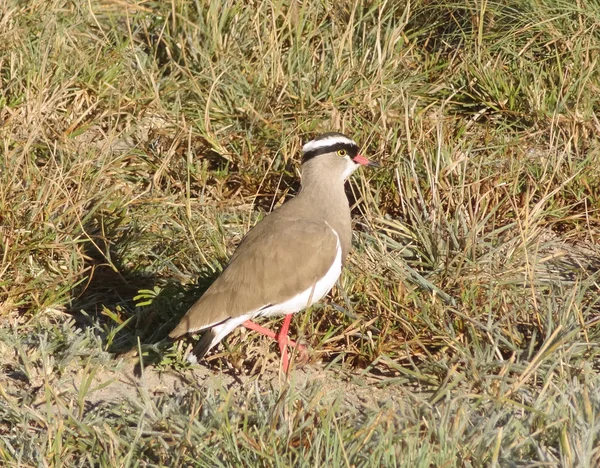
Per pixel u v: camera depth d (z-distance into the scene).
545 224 13.49
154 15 16.73
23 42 15.15
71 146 13.92
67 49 15.48
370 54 16.17
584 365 10.11
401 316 11.18
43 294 11.60
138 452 9.02
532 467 8.58
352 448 8.66
